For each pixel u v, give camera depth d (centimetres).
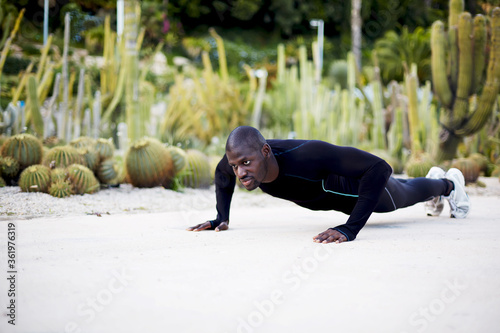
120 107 1128
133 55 809
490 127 1038
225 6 3375
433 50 873
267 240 314
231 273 225
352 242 306
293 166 316
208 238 322
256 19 3569
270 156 310
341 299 190
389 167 320
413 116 937
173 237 325
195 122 1229
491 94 839
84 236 325
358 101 1394
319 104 1091
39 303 183
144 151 623
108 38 1041
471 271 231
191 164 661
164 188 650
